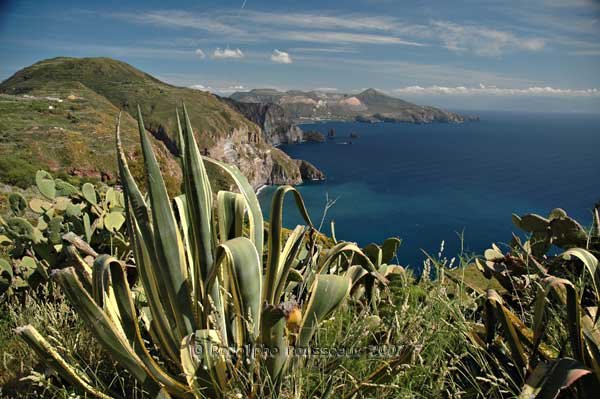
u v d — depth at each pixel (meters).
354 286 2.81
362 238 74.25
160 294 2.04
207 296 1.93
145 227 1.98
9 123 83.88
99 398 1.99
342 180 147.25
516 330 2.04
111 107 126.75
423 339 1.95
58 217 3.79
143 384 1.92
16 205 4.36
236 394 1.82
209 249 2.02
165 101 164.12
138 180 10.44
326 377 1.96
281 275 2.27
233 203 2.29
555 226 2.99
